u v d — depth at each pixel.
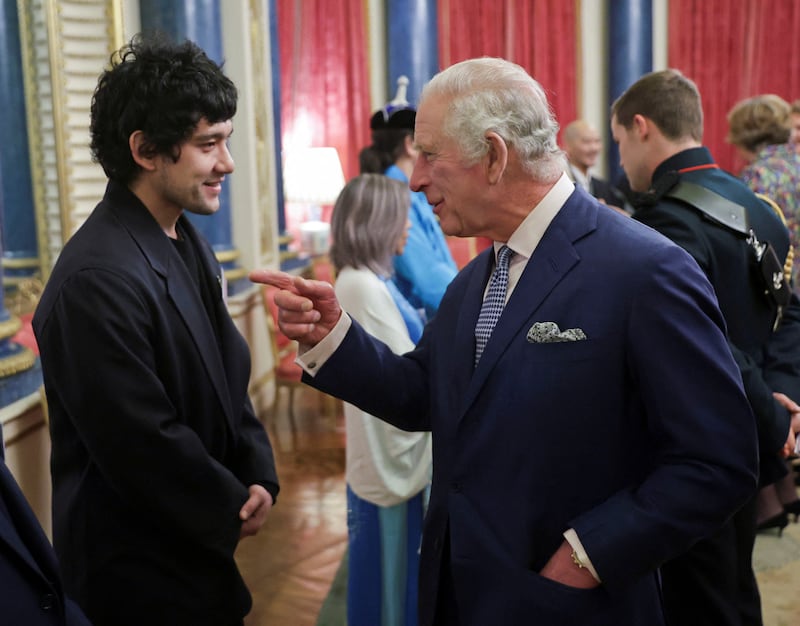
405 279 2.81
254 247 5.72
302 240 6.83
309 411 5.71
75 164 3.90
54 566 1.23
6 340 2.69
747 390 1.92
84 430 1.61
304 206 7.28
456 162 1.37
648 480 1.29
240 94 5.55
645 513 1.26
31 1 3.73
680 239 1.99
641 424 1.35
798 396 2.07
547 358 1.33
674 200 2.04
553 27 7.83
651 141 2.13
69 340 1.60
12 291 3.77
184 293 1.74
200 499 1.68
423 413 1.65
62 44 3.81
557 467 1.33
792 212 3.40
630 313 1.29
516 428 1.34
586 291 1.33
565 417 1.32
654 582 1.43
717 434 1.25
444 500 1.46
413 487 2.34
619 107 2.20
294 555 3.54
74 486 1.70
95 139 1.73
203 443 1.78
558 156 1.40
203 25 4.92
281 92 7.30
